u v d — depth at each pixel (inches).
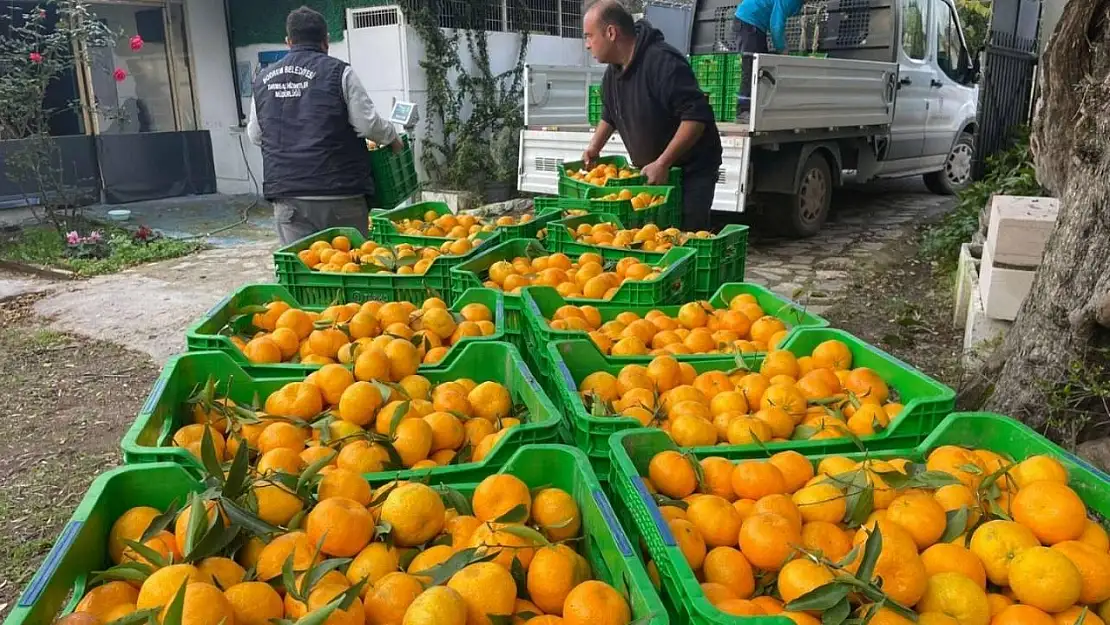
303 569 63.9
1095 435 132.0
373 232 184.7
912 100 409.4
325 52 206.7
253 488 71.1
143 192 468.8
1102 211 122.9
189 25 472.1
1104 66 123.7
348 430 88.6
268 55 474.3
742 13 338.3
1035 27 406.3
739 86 301.1
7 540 136.4
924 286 281.9
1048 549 66.3
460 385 100.8
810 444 87.9
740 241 166.9
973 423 89.3
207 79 485.4
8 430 180.2
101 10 442.6
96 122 448.1
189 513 65.5
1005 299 184.7
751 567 69.1
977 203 307.6
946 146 452.1
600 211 186.9
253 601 58.9
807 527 71.6
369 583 63.7
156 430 86.4
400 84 421.7
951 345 221.5
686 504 75.5
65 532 63.4
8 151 398.0
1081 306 125.4
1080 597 66.2
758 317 133.6
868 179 393.1
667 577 62.0
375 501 73.3
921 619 61.9
